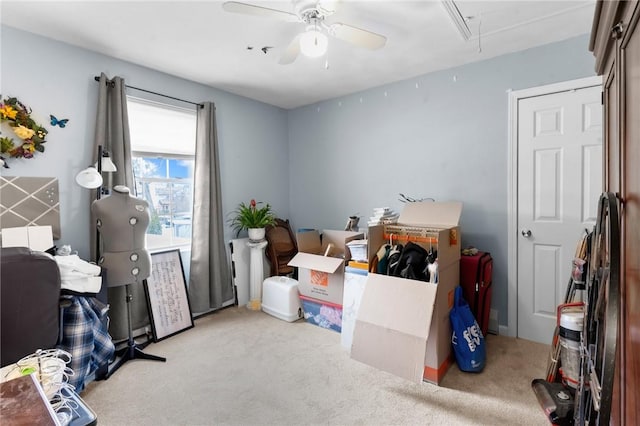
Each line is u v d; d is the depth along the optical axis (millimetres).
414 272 2346
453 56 2791
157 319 2857
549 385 1877
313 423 1785
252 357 2506
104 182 2625
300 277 3223
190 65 2934
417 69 3074
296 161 4359
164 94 3094
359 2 1994
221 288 3494
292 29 2309
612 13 979
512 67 2730
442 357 2223
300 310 3299
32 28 2264
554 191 2607
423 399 1979
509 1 1995
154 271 2982
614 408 976
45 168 2391
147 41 2477
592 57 2396
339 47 2602
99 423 1786
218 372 2297
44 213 2379
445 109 3094
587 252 1822
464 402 1942
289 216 4441
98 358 2143
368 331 2273
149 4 1996
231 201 3730
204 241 3293
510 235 2807
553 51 2547
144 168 3080
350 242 2803
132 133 2943
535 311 2732
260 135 4051
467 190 3012
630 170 886
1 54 2193
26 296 1646
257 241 3645
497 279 2887
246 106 3879
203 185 3299
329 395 2027
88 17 2135
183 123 3311
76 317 1952
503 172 2820
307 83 3428
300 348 2650
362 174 3723
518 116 2727
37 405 803
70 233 2523
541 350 2570
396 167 3445
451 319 2330
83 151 2582
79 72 2553
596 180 2441
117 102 2672
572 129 2510
